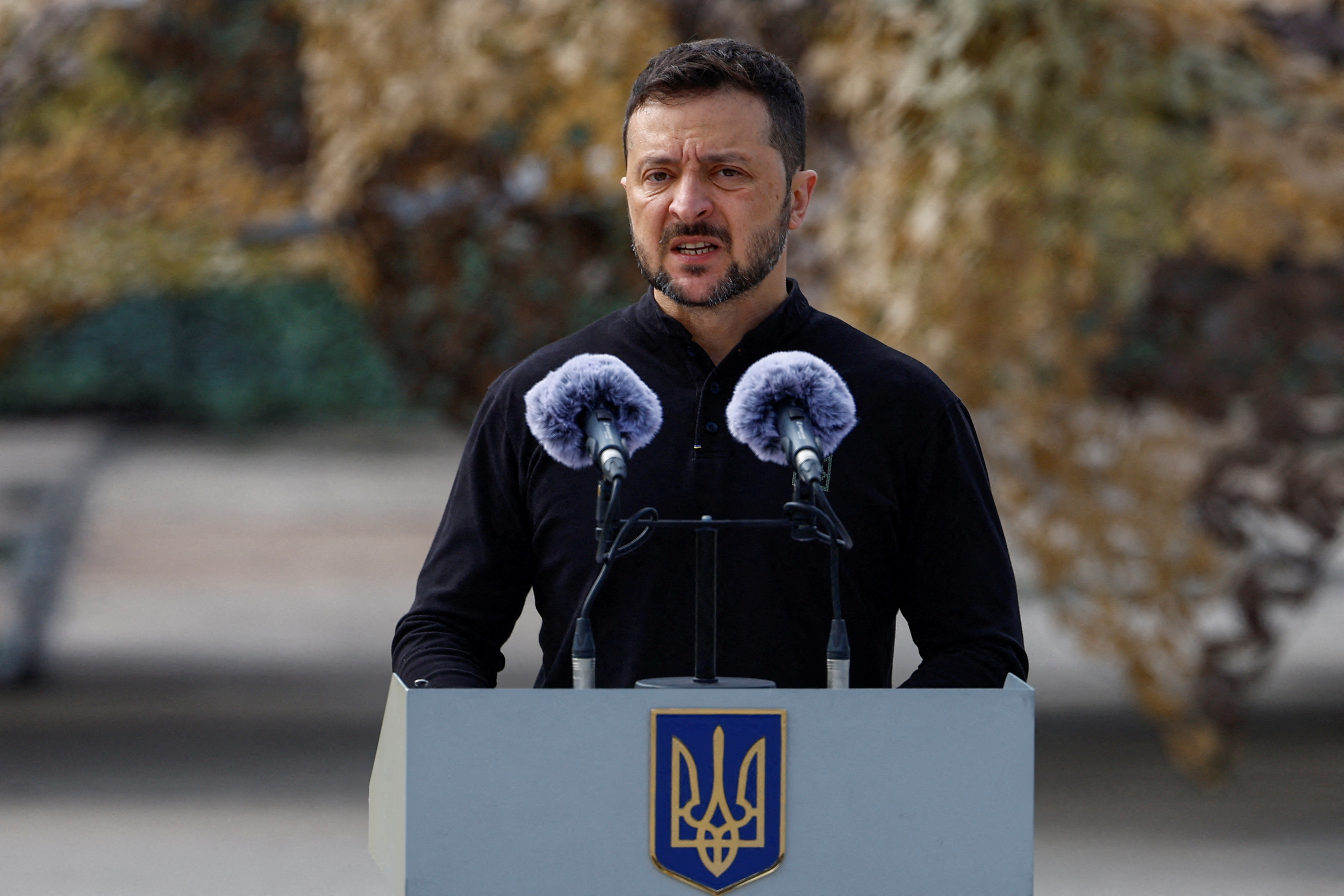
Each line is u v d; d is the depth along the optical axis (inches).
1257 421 917.2
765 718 251.4
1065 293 821.9
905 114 806.5
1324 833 858.8
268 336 2999.5
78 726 1128.2
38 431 2908.5
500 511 334.3
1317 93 890.7
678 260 316.5
